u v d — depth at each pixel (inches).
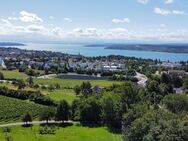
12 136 7180.1
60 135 7416.3
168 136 5054.1
